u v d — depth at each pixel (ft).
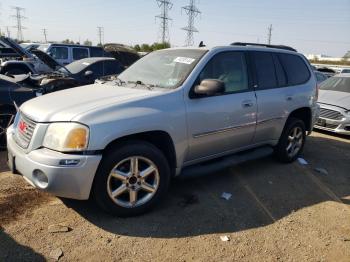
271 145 17.99
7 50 41.14
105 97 12.69
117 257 10.35
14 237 11.00
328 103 28.12
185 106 13.25
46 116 11.57
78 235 11.30
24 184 14.71
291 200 14.78
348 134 26.84
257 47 17.07
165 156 13.47
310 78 19.77
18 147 12.22
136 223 12.16
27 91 20.11
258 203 14.28
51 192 11.12
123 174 12.00
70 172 10.88
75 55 55.16
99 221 12.15
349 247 11.53
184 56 15.10
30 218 12.13
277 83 17.54
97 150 11.13
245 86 15.83
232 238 11.63
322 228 12.62
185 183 15.81
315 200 14.94
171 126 12.77
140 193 12.73
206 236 11.65
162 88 13.65
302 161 19.80
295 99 18.21
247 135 16.01
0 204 12.92
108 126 11.27
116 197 12.03
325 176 17.97
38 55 38.68
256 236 11.84
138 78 15.25
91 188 11.63
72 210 12.79
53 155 10.94
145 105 12.33
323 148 23.66
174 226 12.12
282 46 19.36
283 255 10.89
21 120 12.75
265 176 17.26
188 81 13.62
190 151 13.84
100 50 57.47
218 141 14.73
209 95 14.01
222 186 15.75
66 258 10.18
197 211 13.26
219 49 15.17
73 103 12.20
